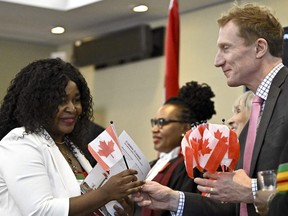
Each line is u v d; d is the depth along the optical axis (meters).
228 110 5.64
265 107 2.68
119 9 6.12
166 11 6.12
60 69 2.88
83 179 2.89
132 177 2.73
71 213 2.64
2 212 2.72
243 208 2.72
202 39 5.97
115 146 2.79
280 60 2.77
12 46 7.21
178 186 3.87
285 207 2.22
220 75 5.76
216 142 2.62
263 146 2.62
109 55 6.71
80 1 6.07
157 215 3.87
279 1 4.98
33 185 2.66
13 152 2.71
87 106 2.99
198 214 2.83
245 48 2.73
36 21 6.64
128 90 6.78
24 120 2.79
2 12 6.33
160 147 4.30
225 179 2.58
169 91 5.36
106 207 2.82
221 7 5.80
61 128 2.85
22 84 2.88
